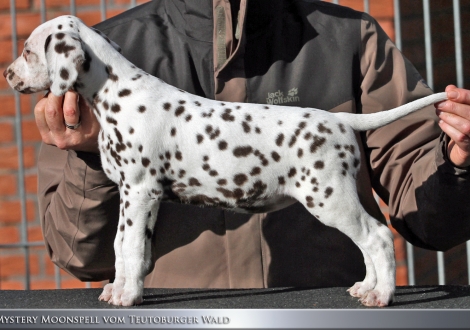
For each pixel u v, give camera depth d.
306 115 2.99
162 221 3.64
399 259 6.39
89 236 3.56
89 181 3.39
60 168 3.75
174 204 3.64
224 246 3.59
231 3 3.59
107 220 3.53
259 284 3.57
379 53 3.69
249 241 3.57
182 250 3.63
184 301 2.97
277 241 3.58
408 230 3.57
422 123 3.53
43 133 3.27
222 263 3.60
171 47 3.70
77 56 2.96
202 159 2.97
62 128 3.15
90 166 3.35
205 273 3.61
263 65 3.62
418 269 6.55
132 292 2.88
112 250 3.69
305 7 3.76
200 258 3.61
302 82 3.60
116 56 3.11
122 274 2.99
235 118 3.00
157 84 3.09
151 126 2.97
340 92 3.60
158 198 2.99
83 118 3.16
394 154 3.53
